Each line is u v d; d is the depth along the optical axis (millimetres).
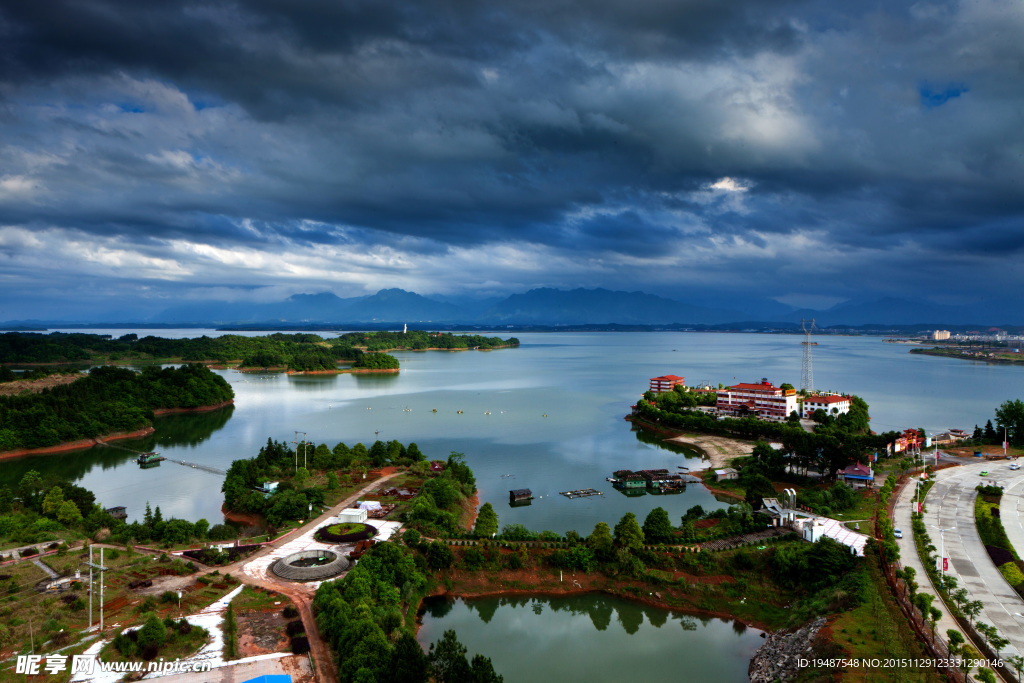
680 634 110938
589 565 129875
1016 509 158250
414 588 118875
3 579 115438
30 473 170375
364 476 196625
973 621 99062
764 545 134625
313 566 124125
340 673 86375
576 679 95625
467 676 80500
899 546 131625
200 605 108438
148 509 152250
